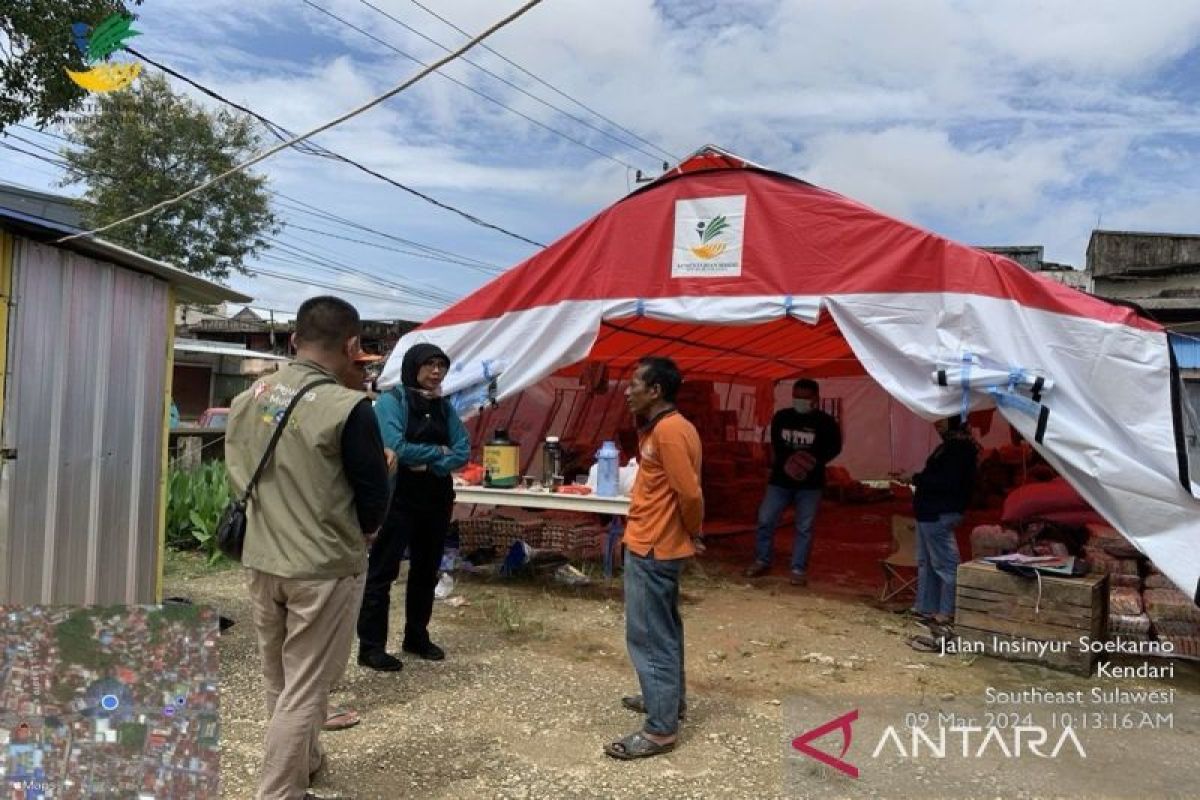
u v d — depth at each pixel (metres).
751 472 12.32
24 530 4.58
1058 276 18.39
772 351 11.59
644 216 7.62
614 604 7.07
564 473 9.29
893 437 16.08
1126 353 5.96
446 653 5.66
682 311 7.33
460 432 5.48
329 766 3.90
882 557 9.73
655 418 4.21
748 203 7.20
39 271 4.65
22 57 7.30
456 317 8.50
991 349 6.23
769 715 4.73
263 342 33.09
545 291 8.05
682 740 4.34
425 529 5.40
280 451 3.27
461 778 3.84
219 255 19.30
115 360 5.15
